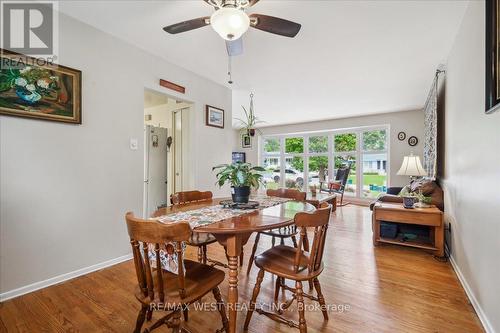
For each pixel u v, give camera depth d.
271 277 2.16
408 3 1.87
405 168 3.42
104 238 2.34
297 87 3.91
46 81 1.94
